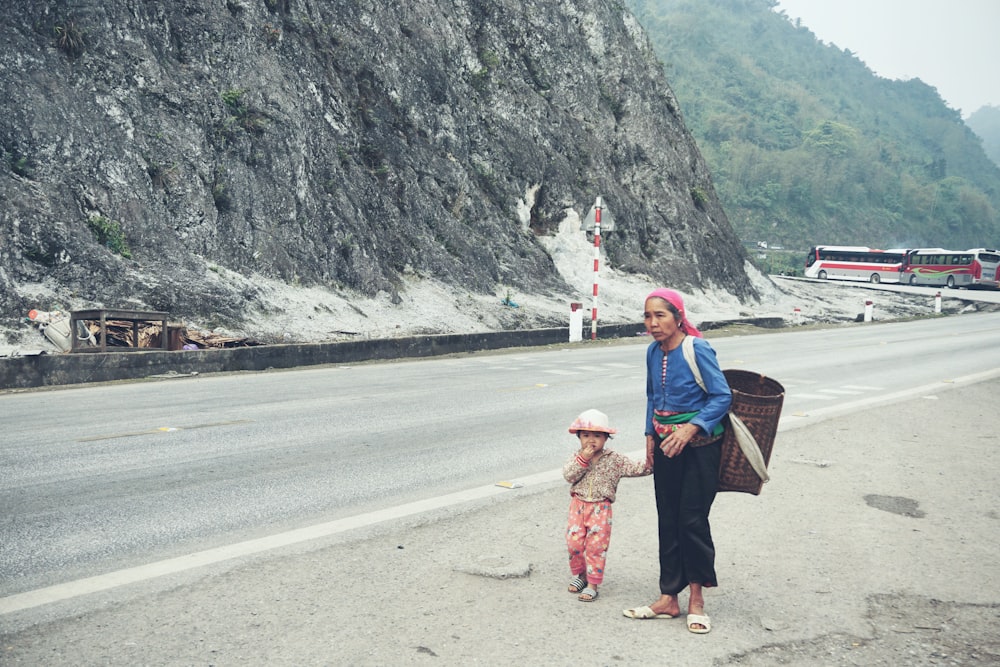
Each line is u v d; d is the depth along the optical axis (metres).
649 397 4.54
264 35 26.25
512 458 8.99
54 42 20.81
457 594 4.77
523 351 23.78
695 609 4.34
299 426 10.62
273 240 23.67
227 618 4.36
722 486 4.34
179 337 17.59
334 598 4.68
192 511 6.58
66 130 19.89
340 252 25.55
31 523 6.16
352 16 30.80
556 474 8.17
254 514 6.54
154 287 19.42
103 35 21.80
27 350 15.98
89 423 10.61
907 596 4.88
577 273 36.25
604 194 40.03
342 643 4.04
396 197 29.53
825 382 16.72
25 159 19.03
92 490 7.18
